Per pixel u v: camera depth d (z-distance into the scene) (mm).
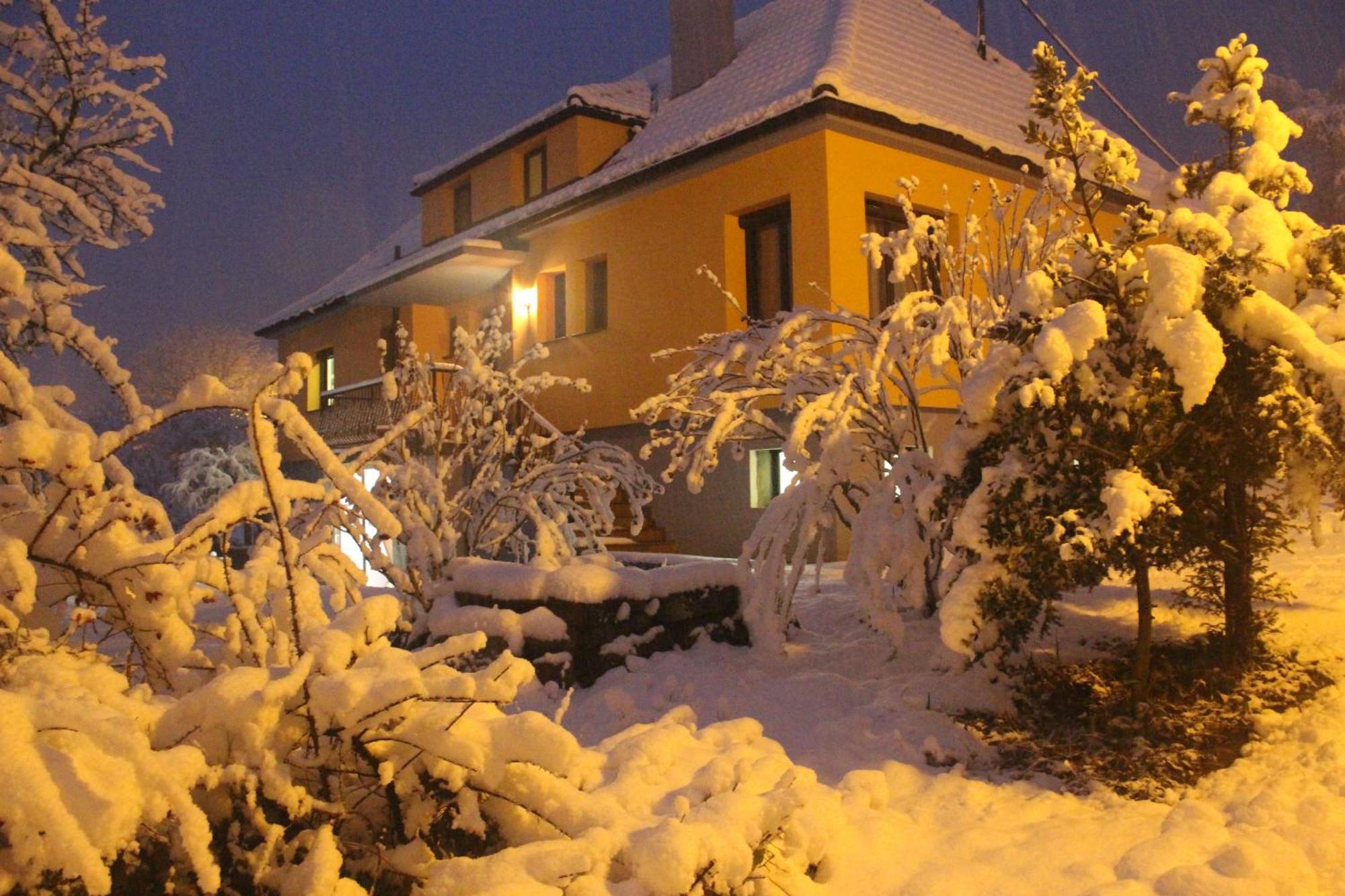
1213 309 5234
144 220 9211
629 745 4102
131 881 2713
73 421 4242
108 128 9047
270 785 2871
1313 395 5211
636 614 6980
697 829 3244
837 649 7195
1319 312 5324
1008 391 5473
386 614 3400
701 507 14914
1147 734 5281
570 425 17375
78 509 4016
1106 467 5215
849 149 13492
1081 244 5641
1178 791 4691
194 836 2539
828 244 13195
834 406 7020
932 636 7117
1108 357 5324
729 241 14703
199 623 4078
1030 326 5461
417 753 3162
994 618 5348
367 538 7668
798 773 4219
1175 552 5586
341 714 2984
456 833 3322
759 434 8688
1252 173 6074
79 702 2689
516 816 3336
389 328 23844
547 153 19281
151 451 36094
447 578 7887
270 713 2967
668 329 15594
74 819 2340
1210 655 6176
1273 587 6488
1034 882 3783
